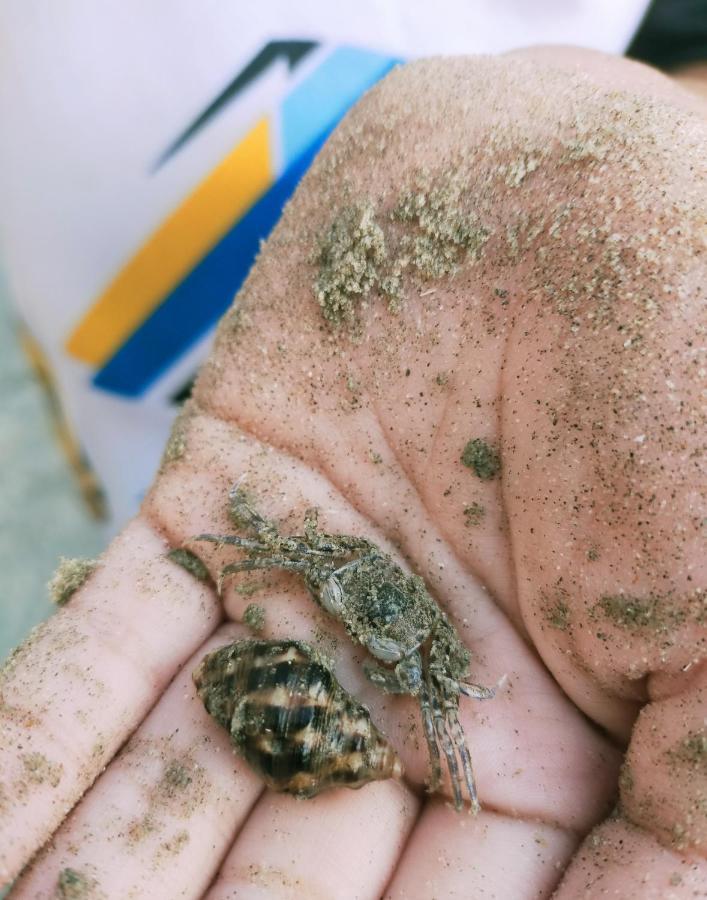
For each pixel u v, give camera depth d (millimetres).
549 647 162
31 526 316
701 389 148
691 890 147
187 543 176
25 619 297
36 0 208
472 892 157
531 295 161
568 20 227
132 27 209
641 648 153
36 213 227
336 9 213
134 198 222
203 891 158
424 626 167
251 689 159
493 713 166
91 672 163
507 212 165
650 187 155
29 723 158
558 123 166
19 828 154
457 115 172
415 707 168
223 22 208
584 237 158
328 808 160
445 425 169
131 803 158
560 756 164
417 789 166
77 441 288
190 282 228
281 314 178
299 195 183
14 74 216
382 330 172
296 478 178
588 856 155
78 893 152
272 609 172
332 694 160
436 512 172
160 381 240
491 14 225
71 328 238
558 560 157
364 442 175
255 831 160
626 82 179
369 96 182
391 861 161
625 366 152
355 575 169
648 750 153
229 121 216
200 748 162
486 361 165
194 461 180
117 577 173
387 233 172
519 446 161
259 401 179
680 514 148
